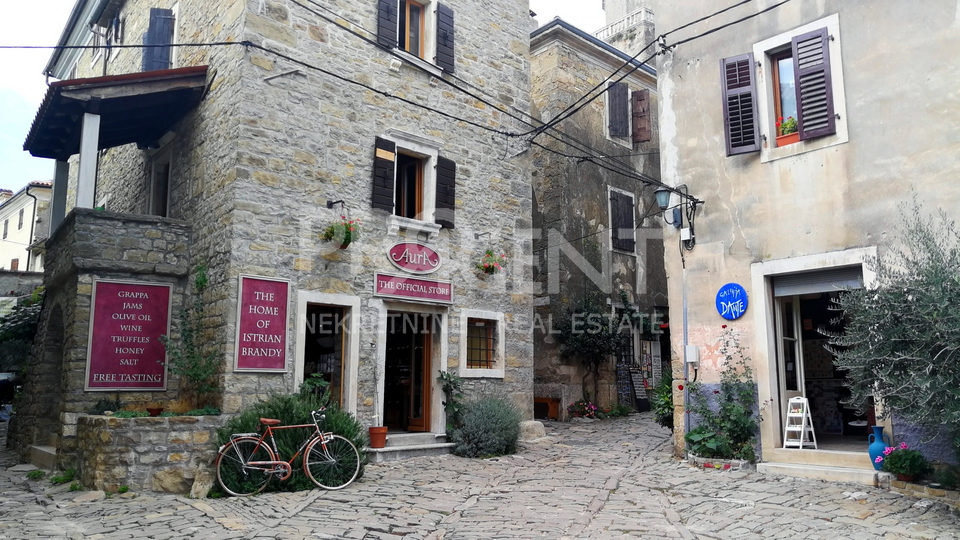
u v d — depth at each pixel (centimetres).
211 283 877
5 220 2809
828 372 1017
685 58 960
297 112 916
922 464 700
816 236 816
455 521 598
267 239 868
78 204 871
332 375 952
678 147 957
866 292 665
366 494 714
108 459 717
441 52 1085
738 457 848
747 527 577
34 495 735
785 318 903
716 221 908
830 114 812
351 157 964
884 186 769
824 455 789
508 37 1207
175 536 557
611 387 1532
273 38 903
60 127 984
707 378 896
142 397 884
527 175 1203
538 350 1470
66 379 853
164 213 1105
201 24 1017
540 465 887
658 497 694
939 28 746
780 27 870
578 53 1559
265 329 852
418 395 1068
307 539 543
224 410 807
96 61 1556
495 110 1162
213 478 736
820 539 541
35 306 1301
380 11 1016
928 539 536
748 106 879
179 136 1040
